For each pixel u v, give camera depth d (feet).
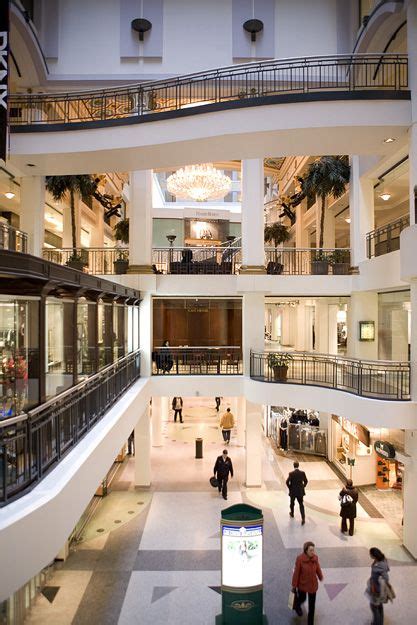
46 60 41.42
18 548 12.29
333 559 28.86
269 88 42.09
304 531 32.73
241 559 22.11
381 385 34.22
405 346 37.09
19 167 33.42
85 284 21.40
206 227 59.16
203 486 41.50
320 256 46.88
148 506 37.27
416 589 25.62
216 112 28.27
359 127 27.37
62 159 31.71
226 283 43.73
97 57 41.73
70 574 27.25
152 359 45.44
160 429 53.11
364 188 42.47
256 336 43.11
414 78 27.81
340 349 64.28
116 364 28.73
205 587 25.93
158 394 42.34
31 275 14.85
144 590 25.62
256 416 41.70
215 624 22.39
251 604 21.99
